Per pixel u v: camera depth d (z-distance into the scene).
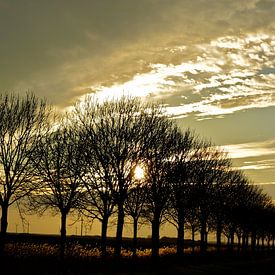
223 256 68.12
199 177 49.72
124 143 36.16
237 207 73.25
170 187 43.81
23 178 33.03
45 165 34.84
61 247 34.66
